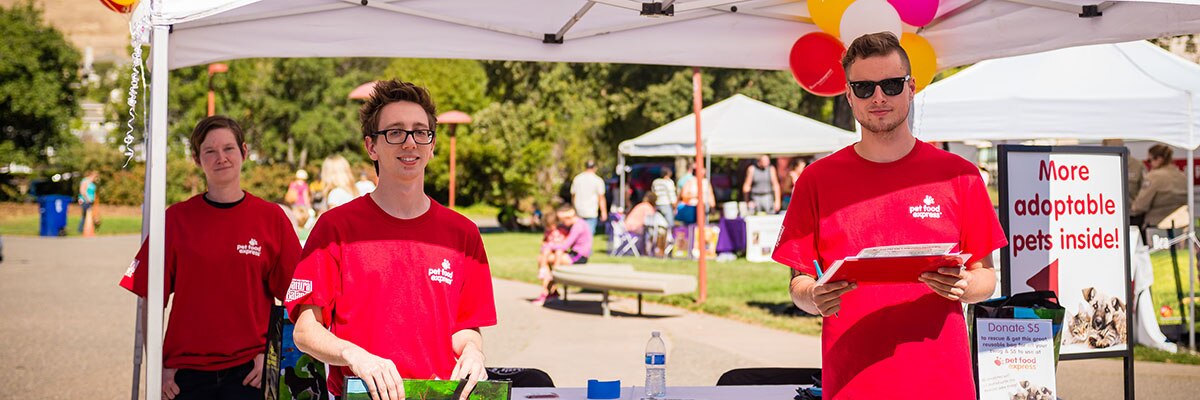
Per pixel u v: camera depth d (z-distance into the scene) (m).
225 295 4.20
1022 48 5.52
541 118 32.44
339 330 3.04
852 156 3.31
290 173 39.22
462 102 37.16
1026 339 3.77
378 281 3.01
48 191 39.69
